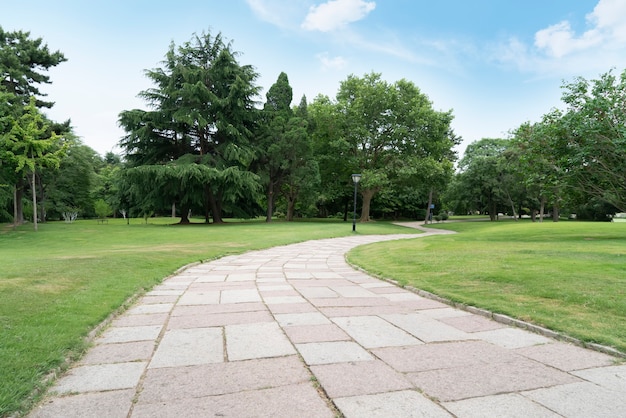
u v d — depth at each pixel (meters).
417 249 12.74
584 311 4.80
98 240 20.59
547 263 8.12
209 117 32.91
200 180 30.20
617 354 3.52
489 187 48.69
